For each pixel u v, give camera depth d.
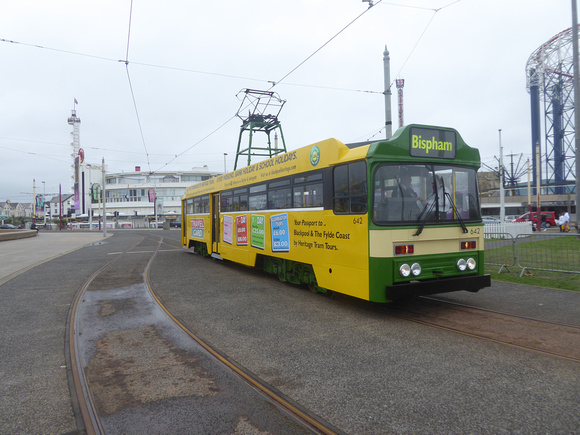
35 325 6.43
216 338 5.58
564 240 10.02
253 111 15.35
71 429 3.26
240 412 3.48
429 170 6.55
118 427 3.25
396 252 6.11
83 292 9.07
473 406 3.48
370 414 3.38
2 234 32.12
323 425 3.22
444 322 6.10
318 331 5.80
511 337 5.30
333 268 7.15
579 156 14.17
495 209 60.28
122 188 87.44
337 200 7.04
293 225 8.64
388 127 14.95
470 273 6.75
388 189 6.23
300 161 8.36
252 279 10.58
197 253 18.42
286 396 3.76
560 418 3.25
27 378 4.33
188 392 3.90
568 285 8.55
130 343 5.45
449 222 6.57
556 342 5.07
